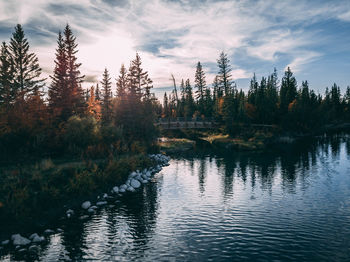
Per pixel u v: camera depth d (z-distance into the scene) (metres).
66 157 21.05
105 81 57.50
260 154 33.75
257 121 63.19
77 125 23.59
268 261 8.36
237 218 12.24
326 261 8.31
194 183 19.27
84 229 11.01
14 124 19.78
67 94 35.09
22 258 8.52
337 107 98.00
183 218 12.33
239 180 19.80
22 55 37.12
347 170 22.03
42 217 11.78
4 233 10.02
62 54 38.34
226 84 70.00
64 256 8.70
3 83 34.19
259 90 69.38
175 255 8.80
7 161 17.64
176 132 65.75
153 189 17.73
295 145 41.75
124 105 36.78
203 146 46.41
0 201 10.98
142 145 32.53
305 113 61.97
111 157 20.59
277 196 15.55
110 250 9.16
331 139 48.12
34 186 13.10
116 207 13.94
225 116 55.69
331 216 12.25
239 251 9.06
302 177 20.05
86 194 15.07
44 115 23.92
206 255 8.81
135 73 42.59
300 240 9.87
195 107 81.00
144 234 10.55
